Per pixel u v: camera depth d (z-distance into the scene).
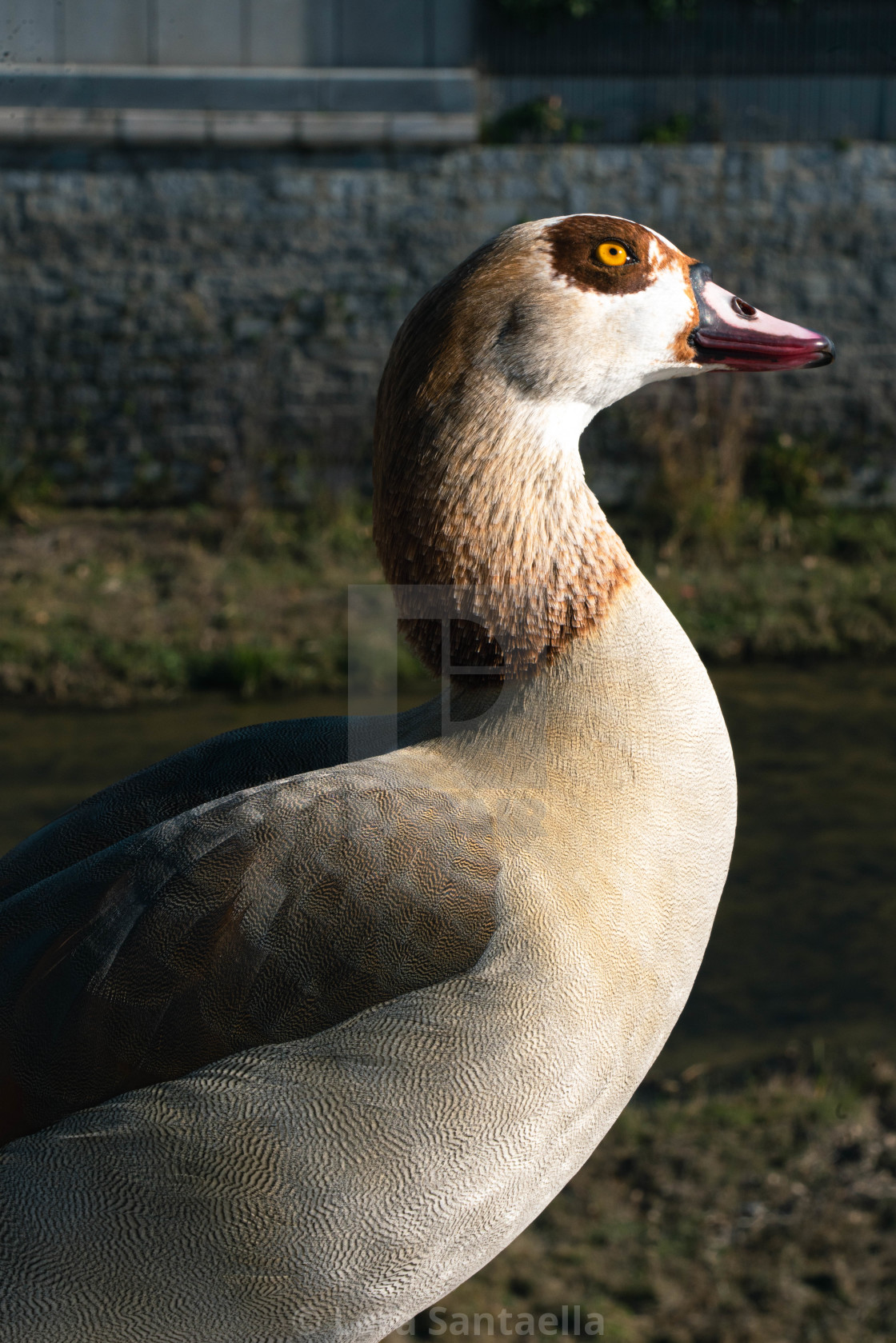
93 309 16.02
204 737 9.60
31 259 15.92
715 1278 4.10
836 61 16.16
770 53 16.20
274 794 2.29
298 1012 2.14
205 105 15.81
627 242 2.51
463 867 2.19
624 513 15.10
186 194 15.91
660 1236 4.30
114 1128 2.11
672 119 16.17
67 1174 2.12
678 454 15.04
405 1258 2.15
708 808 2.38
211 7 15.92
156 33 15.88
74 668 10.77
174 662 10.89
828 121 16.27
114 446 16.22
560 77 16.28
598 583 2.39
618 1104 2.36
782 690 10.95
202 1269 2.12
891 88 16.16
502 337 2.37
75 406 16.16
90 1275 2.12
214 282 16.09
